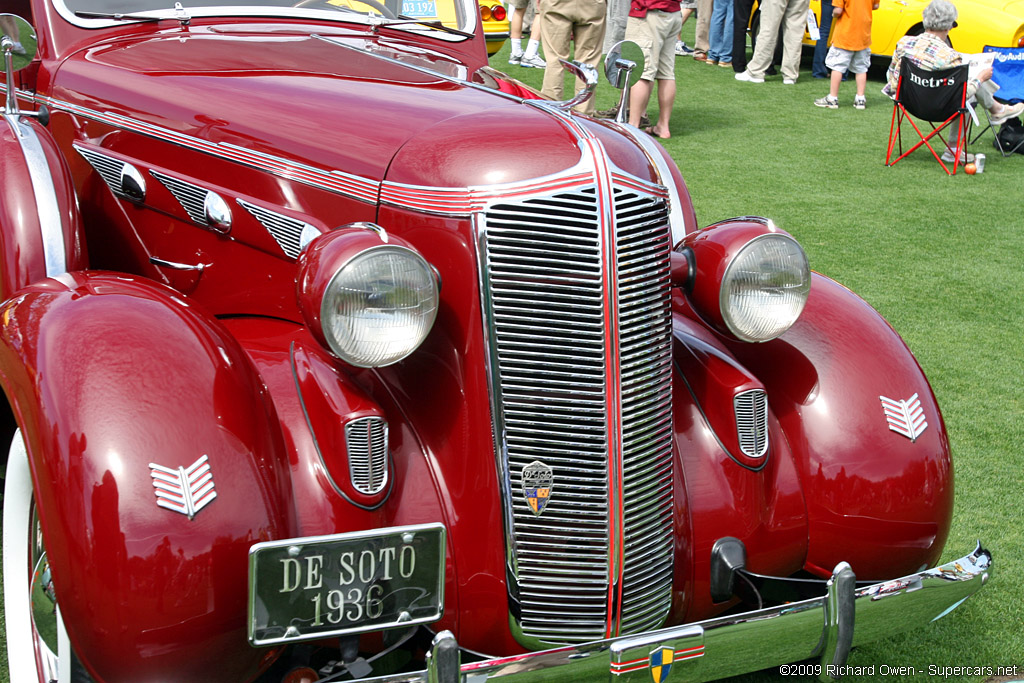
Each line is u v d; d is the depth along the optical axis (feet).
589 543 7.65
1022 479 13.33
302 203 8.58
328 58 10.36
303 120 8.73
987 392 15.92
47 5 11.38
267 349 8.13
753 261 8.10
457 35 12.55
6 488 8.22
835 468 8.57
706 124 34.81
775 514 8.54
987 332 18.35
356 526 7.28
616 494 7.63
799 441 8.73
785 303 8.18
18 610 8.07
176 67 10.19
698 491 8.30
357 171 8.13
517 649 7.68
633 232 7.67
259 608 6.56
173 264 9.90
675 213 10.98
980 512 12.49
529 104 8.39
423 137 7.91
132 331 6.89
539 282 7.36
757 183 27.89
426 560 6.95
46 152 9.54
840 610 7.54
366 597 6.84
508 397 7.41
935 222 25.09
